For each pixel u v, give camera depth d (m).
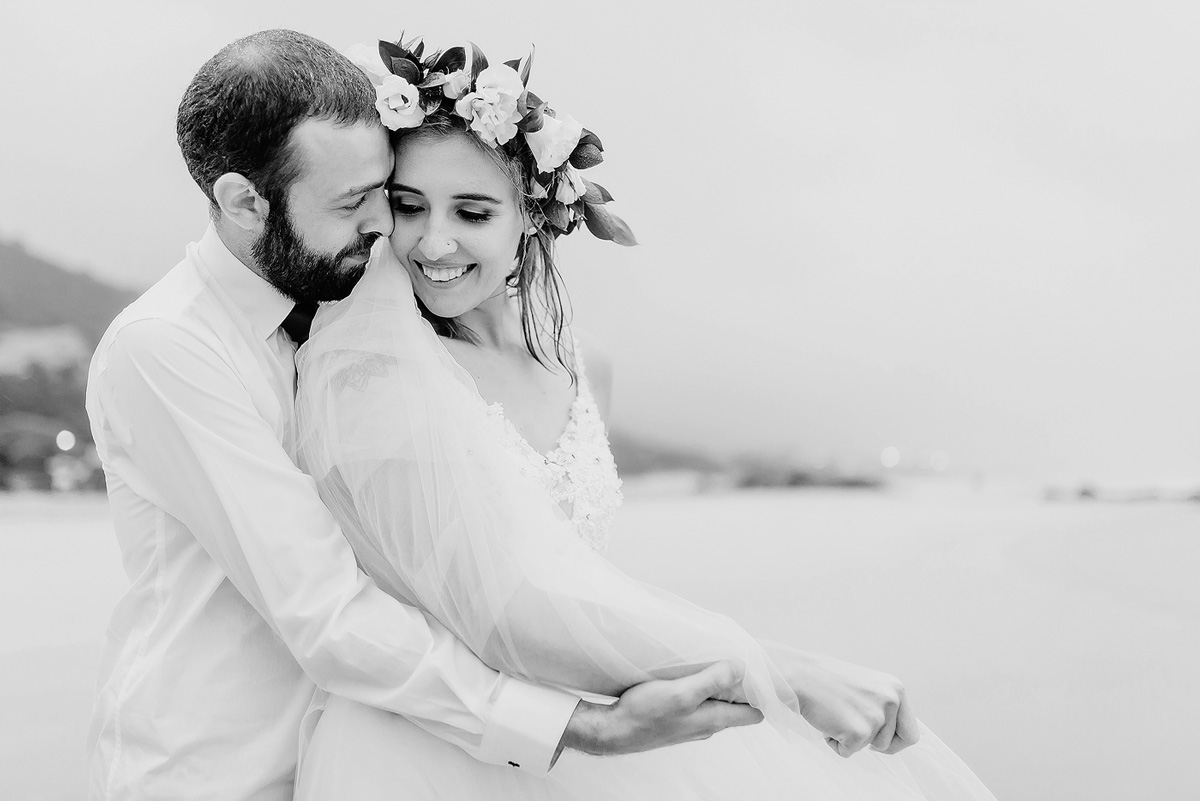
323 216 1.47
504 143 1.56
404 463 1.46
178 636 1.50
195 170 1.50
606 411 2.00
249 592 1.45
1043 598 4.55
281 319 1.57
